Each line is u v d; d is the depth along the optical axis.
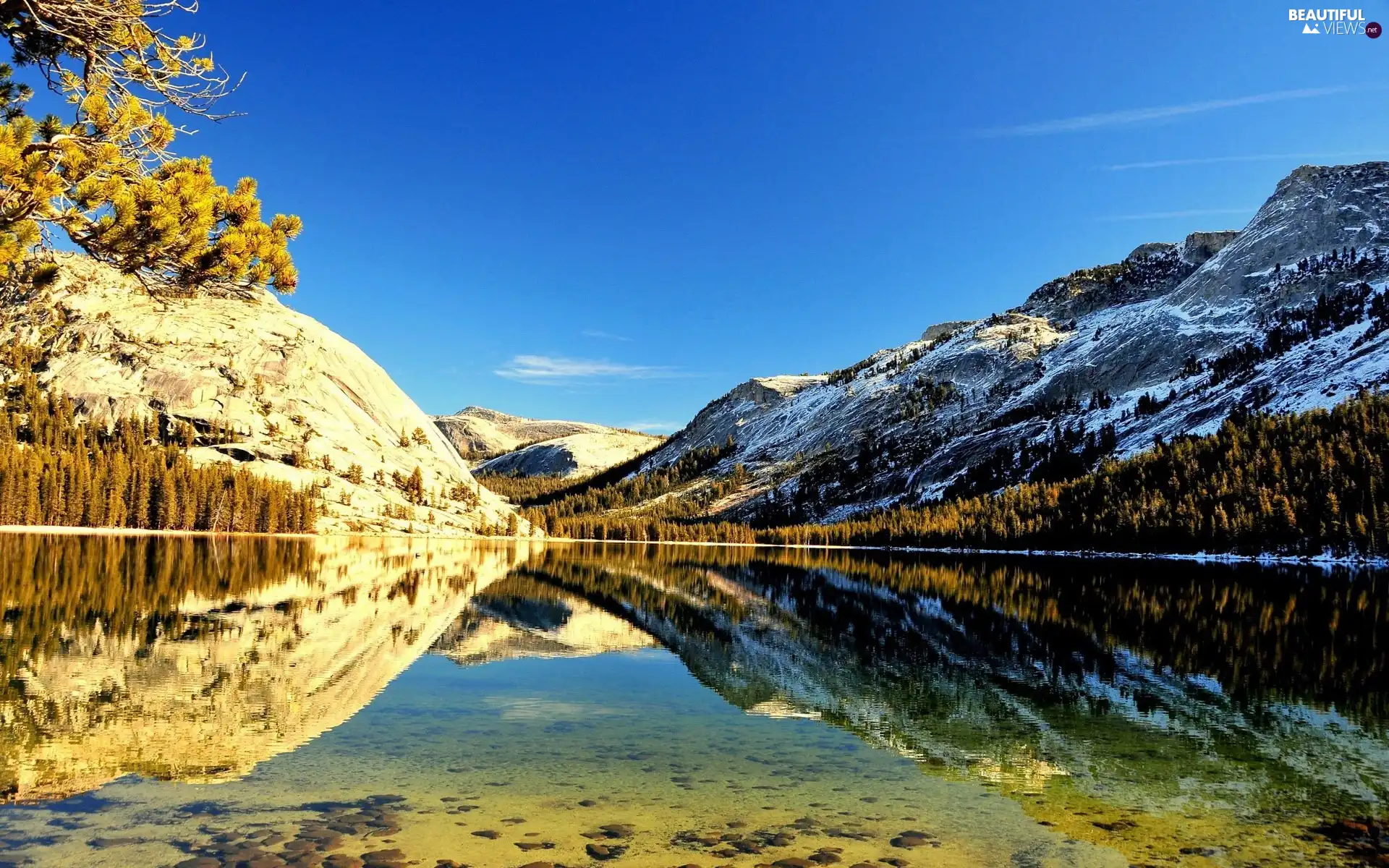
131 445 159.75
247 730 15.29
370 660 23.89
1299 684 23.56
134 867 8.99
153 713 16.17
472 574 67.00
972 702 20.78
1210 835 11.59
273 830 10.30
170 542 98.81
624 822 11.18
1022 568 100.75
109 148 11.72
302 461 190.12
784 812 11.91
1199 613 44.34
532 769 13.66
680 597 51.91
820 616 41.53
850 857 10.22
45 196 10.79
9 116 11.77
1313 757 15.86
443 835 10.39
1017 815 12.23
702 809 11.91
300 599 40.50
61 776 12.22
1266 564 102.75
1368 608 48.22
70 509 117.12
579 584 60.25
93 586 41.03
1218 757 15.79
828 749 15.80
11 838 9.77
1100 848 10.97
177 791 11.78
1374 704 20.91
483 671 23.11
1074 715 19.45
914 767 14.72
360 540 150.38
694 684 22.34
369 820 10.86
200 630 27.80
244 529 143.12
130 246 12.17
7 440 150.88
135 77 11.88
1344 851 11.09
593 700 19.72
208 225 12.55
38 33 11.62
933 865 10.08
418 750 14.48
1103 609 46.28
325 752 14.16
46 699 17.00
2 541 81.00
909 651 29.50
